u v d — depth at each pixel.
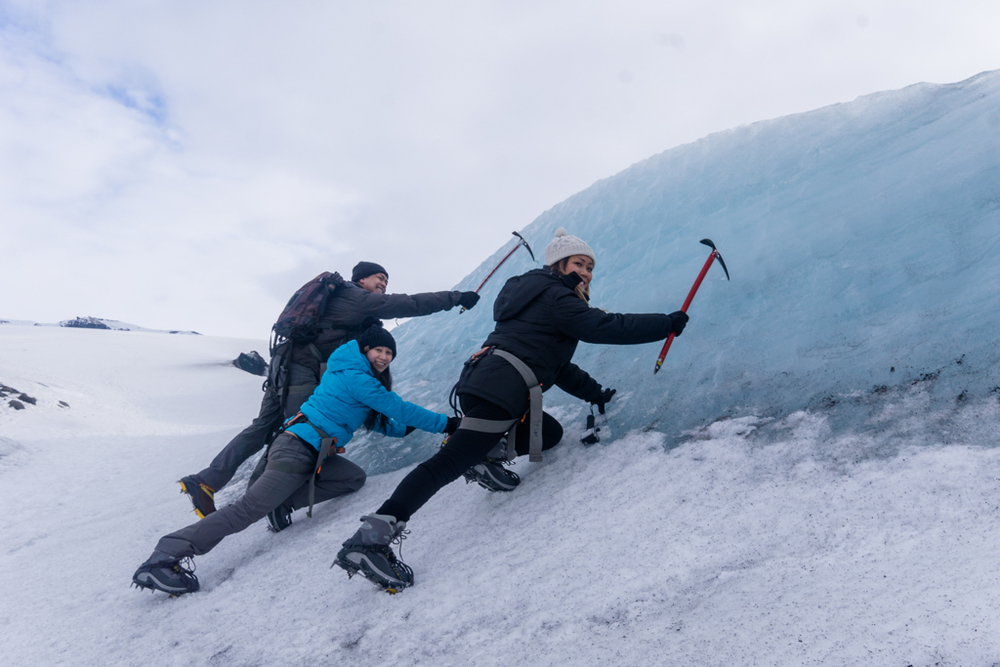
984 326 2.06
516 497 2.56
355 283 3.78
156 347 36.97
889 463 1.80
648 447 2.51
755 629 1.33
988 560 1.26
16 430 10.91
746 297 3.16
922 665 1.04
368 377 2.81
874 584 1.34
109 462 8.09
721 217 4.14
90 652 2.22
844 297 2.68
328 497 3.28
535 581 1.89
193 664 1.98
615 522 2.08
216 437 9.26
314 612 2.13
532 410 2.32
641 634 1.48
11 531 4.54
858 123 4.04
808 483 1.88
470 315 5.80
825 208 3.37
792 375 2.47
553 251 2.57
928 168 3.03
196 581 2.60
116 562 3.25
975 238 2.44
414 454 3.71
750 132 4.84
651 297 3.76
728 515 1.89
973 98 3.40
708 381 2.73
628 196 5.40
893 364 2.18
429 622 1.85
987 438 1.70
